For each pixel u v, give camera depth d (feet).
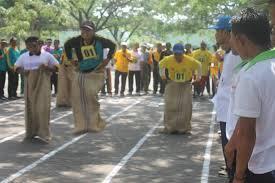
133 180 25.77
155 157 31.27
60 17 93.09
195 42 163.84
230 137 12.81
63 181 25.36
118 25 159.53
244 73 11.84
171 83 39.99
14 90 64.64
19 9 82.64
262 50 12.13
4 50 63.46
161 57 74.23
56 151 32.53
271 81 11.63
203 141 37.04
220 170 27.61
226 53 22.62
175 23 123.75
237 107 11.80
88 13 138.31
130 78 76.28
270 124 11.83
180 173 27.37
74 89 32.86
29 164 28.81
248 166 12.16
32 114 35.37
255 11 12.28
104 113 52.31
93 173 27.04
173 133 40.09
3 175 26.23
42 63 34.78
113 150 33.22
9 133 38.86
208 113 53.78
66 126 43.06
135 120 47.50
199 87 71.82
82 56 32.50
